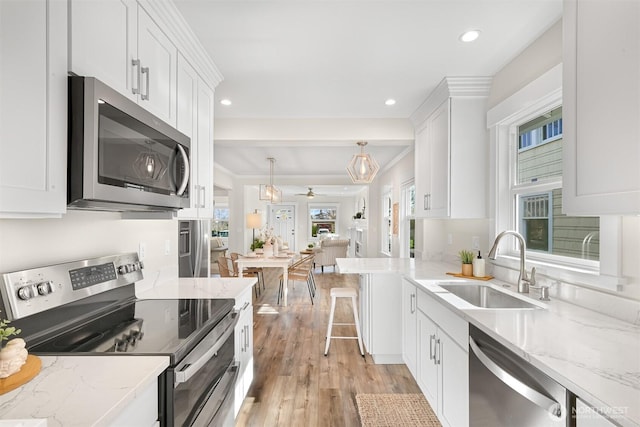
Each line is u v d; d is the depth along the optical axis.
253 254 5.83
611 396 0.81
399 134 3.69
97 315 1.48
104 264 1.51
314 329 3.78
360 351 3.10
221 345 1.49
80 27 1.08
